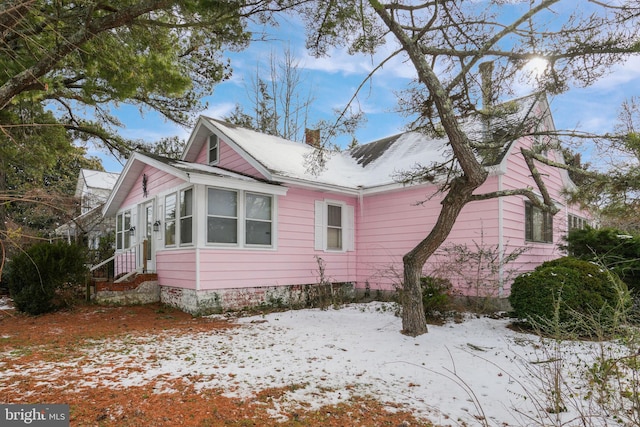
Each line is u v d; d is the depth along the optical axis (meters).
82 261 9.73
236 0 5.14
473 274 9.23
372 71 6.66
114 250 14.71
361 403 3.81
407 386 4.27
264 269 10.04
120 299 10.02
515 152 9.77
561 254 11.58
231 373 4.64
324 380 4.44
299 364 5.02
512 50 5.84
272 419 3.43
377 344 6.03
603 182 6.05
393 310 9.04
